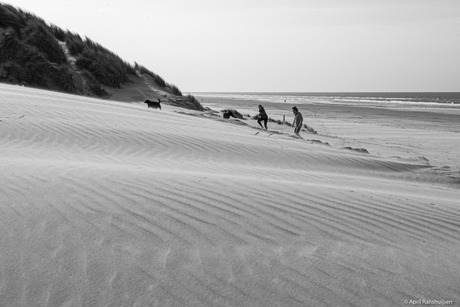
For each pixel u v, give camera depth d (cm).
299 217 460
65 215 420
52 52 2569
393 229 452
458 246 421
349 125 3350
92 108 1364
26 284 317
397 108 6681
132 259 352
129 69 3094
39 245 364
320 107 6425
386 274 352
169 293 313
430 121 4078
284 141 1290
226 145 1030
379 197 569
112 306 299
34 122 1009
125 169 621
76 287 316
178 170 695
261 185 568
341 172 950
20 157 718
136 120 1230
